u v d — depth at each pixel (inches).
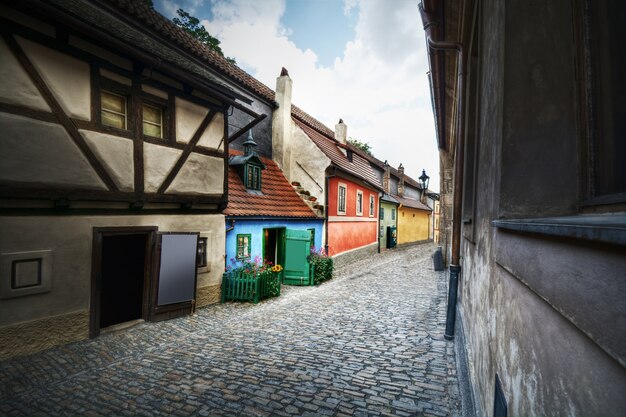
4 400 145.5
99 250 220.7
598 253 28.8
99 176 219.0
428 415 139.1
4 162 176.9
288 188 526.3
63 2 207.5
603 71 48.0
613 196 44.4
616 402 26.2
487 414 89.2
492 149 84.0
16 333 183.3
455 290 226.7
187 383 163.5
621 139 42.2
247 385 162.4
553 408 41.0
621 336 24.1
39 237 192.9
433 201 1519.4
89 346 203.2
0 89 175.3
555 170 63.0
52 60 195.6
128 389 157.1
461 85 202.2
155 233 259.3
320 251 509.0
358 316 283.6
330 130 820.6
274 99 552.1
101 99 223.8
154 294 256.7
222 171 315.9
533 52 65.4
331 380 168.2
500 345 73.5
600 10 48.7
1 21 175.9
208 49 484.4
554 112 63.0
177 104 272.1
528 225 44.3
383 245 944.3
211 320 267.1
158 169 257.1
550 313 43.1
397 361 191.5
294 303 327.9
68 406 142.3
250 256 376.5
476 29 164.9
